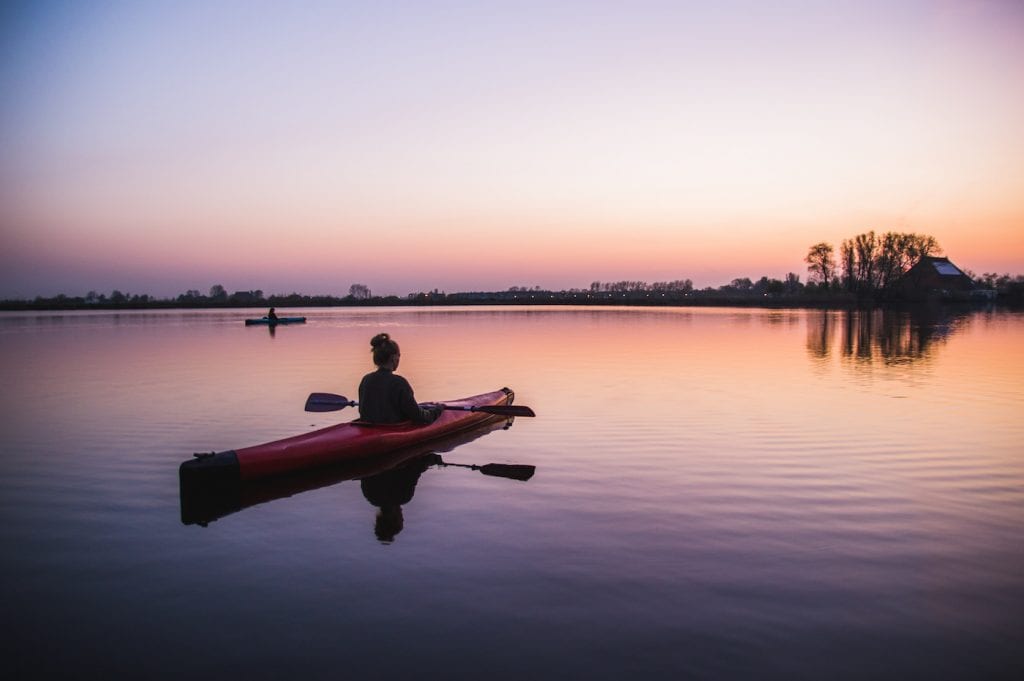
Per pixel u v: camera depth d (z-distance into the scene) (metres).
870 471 6.50
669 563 4.32
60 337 26.75
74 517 5.32
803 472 6.48
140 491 6.03
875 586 3.99
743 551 4.52
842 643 3.36
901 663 3.19
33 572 4.26
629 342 22.64
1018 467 6.65
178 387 12.28
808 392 11.46
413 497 5.80
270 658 3.24
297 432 8.45
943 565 4.29
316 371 14.65
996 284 80.56
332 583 4.06
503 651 3.28
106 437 8.16
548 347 20.55
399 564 4.34
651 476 6.38
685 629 3.49
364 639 3.41
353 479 6.41
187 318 51.41
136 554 4.55
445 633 3.46
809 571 4.20
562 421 9.05
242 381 13.08
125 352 19.52
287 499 5.79
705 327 32.44
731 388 11.92
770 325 34.62
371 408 7.65
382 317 50.03
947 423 8.78
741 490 5.90
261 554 4.54
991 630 3.50
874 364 15.76
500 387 12.09
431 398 10.99
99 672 3.14
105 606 3.80
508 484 6.16
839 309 65.12
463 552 4.52
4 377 13.75
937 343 22.02
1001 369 14.76
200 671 3.14
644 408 9.97
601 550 4.54
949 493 5.82
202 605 3.79
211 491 6.04
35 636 3.47
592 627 3.51
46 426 8.79
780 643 3.36
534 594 3.88
